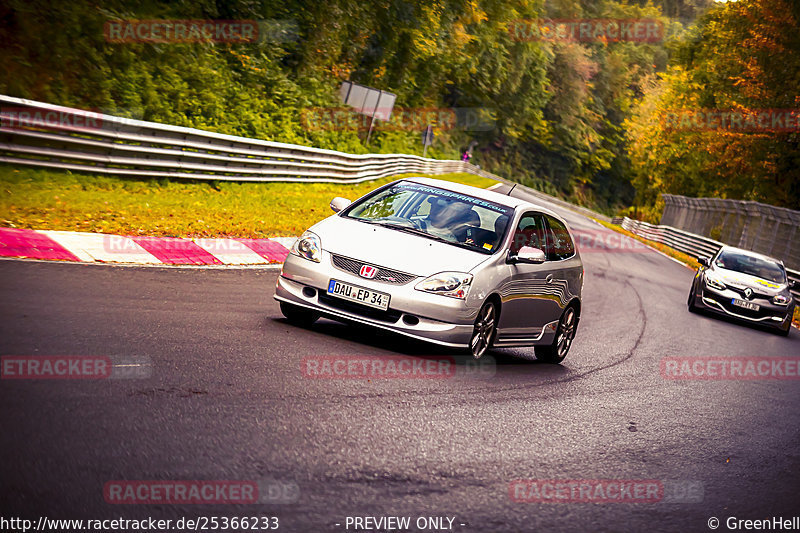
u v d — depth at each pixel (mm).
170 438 9320
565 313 20094
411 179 19094
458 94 159250
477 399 13930
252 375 12453
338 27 81562
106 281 17406
